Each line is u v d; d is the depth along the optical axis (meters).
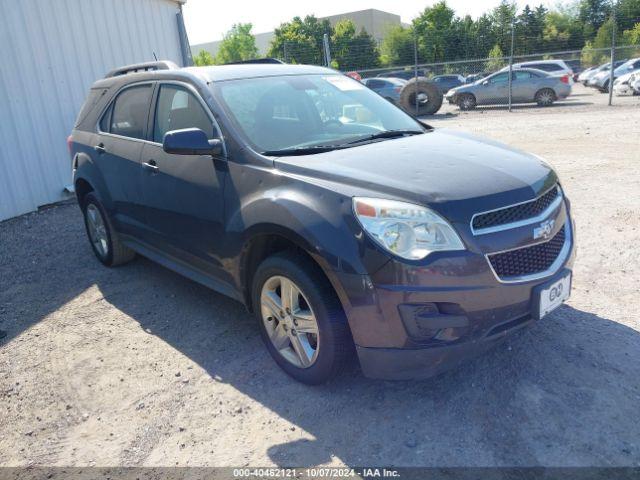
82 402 3.26
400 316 2.64
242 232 3.26
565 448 2.56
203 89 3.84
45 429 3.04
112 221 5.02
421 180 2.84
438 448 2.63
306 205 2.90
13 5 8.03
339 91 4.30
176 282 5.04
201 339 3.91
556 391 2.97
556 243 3.04
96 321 4.33
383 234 2.65
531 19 37.59
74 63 9.07
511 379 3.11
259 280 3.27
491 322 2.71
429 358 2.68
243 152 3.40
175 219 3.98
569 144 10.64
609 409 2.80
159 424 3.00
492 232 2.70
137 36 10.45
